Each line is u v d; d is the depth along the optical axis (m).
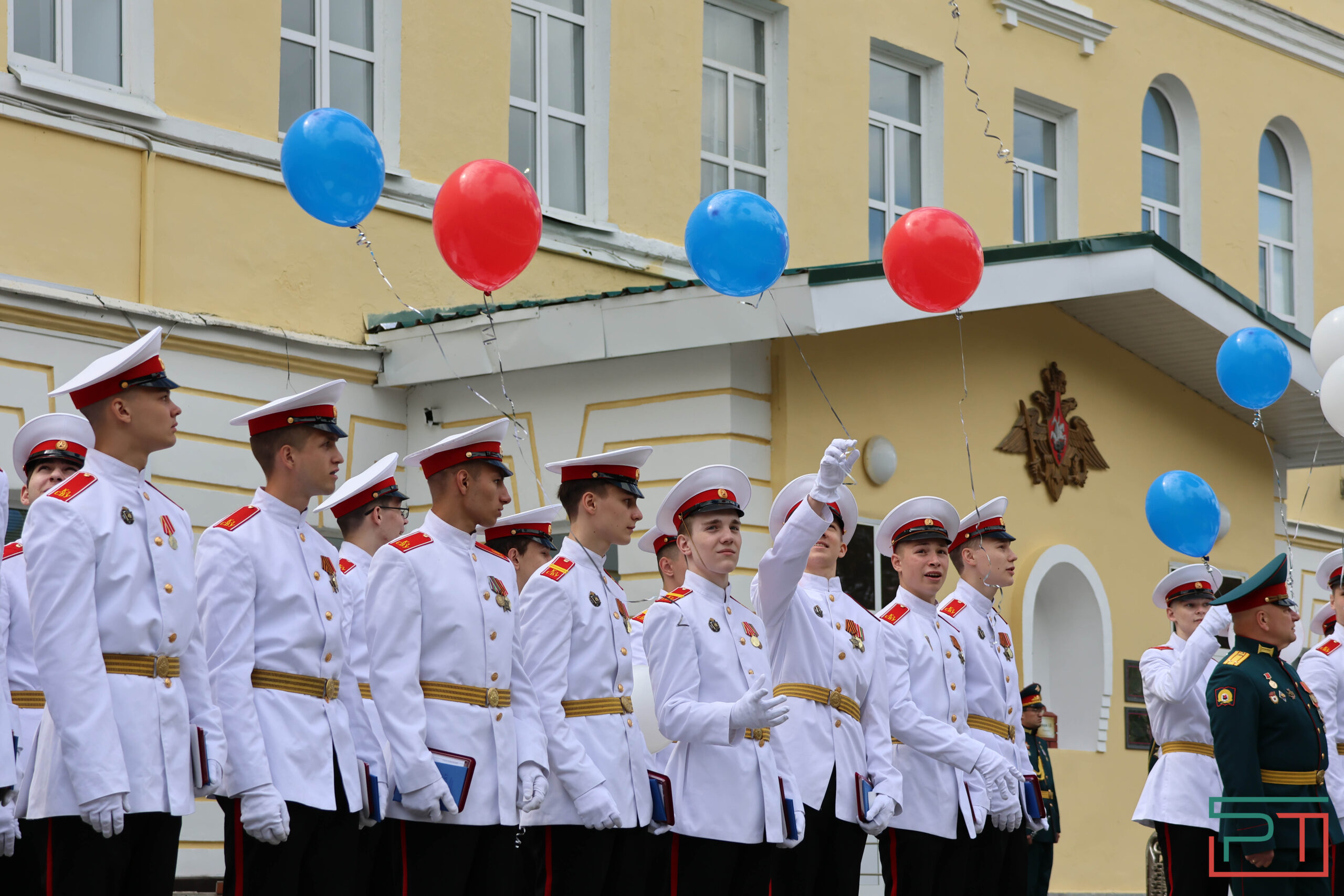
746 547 9.90
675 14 13.34
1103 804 12.17
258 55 10.98
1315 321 18.72
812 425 10.30
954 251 7.29
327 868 5.22
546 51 12.65
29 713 6.10
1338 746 8.28
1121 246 11.26
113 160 10.18
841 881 6.60
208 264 10.52
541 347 10.39
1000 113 15.72
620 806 5.86
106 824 4.54
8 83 9.73
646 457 6.30
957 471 11.26
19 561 6.25
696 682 6.08
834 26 14.45
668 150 13.20
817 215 14.17
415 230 11.57
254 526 5.33
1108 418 12.52
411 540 5.67
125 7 10.41
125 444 4.98
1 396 9.34
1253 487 13.68
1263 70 18.34
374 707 6.11
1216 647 8.08
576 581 6.05
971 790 7.16
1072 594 12.27
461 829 5.44
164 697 4.85
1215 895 8.19
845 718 6.70
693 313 9.80
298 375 10.73
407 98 11.65
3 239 9.62
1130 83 16.91
